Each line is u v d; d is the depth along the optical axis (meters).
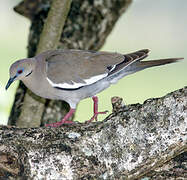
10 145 8.95
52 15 11.52
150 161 8.65
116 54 11.29
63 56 11.33
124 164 8.59
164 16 23.86
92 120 11.65
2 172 8.60
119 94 19.31
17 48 21.81
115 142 8.76
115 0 12.96
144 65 11.18
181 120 8.76
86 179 8.41
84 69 11.15
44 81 11.29
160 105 8.98
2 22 23.14
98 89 11.41
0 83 18.86
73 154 8.61
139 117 8.93
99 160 8.59
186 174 8.75
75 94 11.30
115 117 9.04
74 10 12.91
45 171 8.43
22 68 11.29
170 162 9.00
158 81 20.30
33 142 8.89
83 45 13.10
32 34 13.24
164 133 8.75
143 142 8.73
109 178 8.48
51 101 13.01
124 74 11.37
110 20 13.16
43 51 11.80
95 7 12.90
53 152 8.62
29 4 13.17
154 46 23.38
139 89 19.70
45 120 13.09
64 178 8.40
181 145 8.72
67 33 12.95
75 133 9.02
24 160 8.61
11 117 13.19
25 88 13.02
